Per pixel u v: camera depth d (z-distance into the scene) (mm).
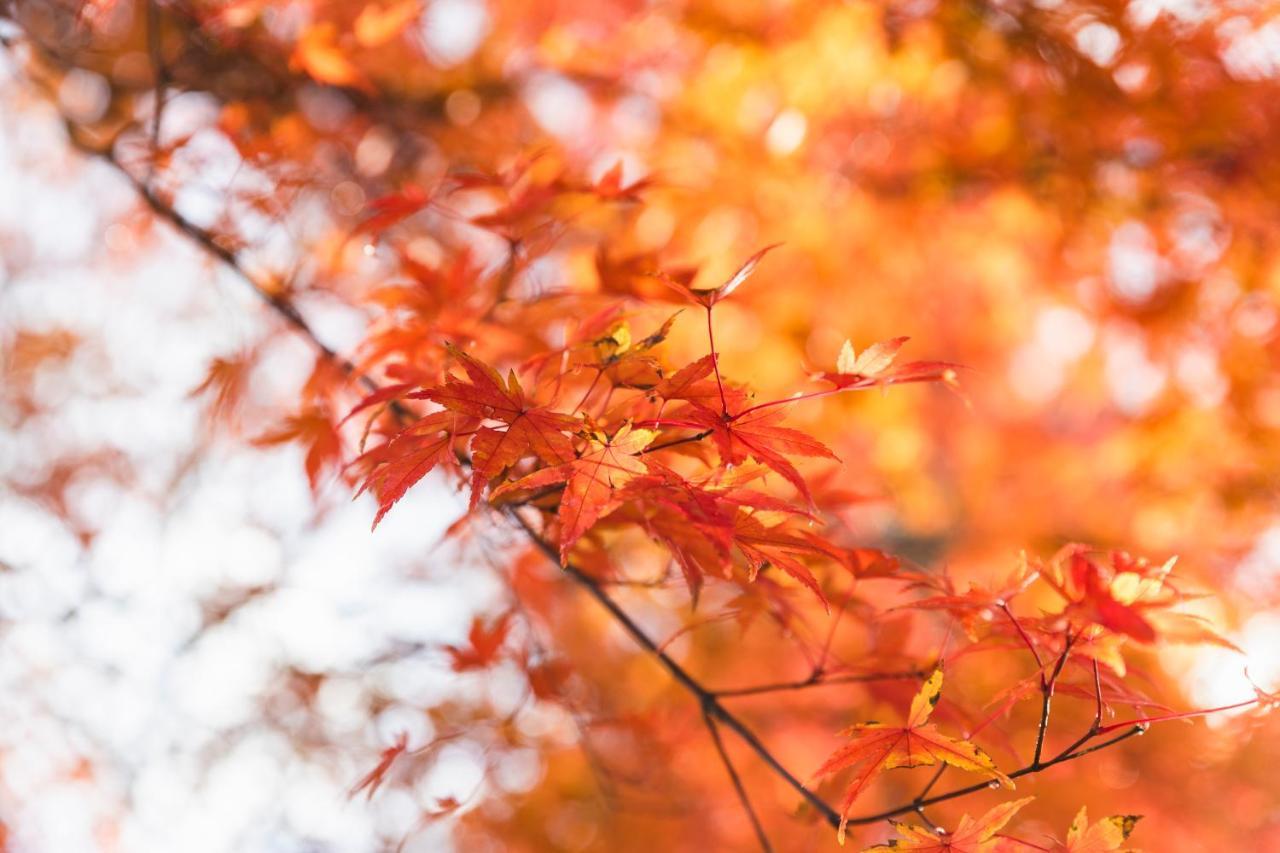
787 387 4434
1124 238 4125
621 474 1479
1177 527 4840
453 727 2992
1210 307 4227
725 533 1433
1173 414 4574
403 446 1717
